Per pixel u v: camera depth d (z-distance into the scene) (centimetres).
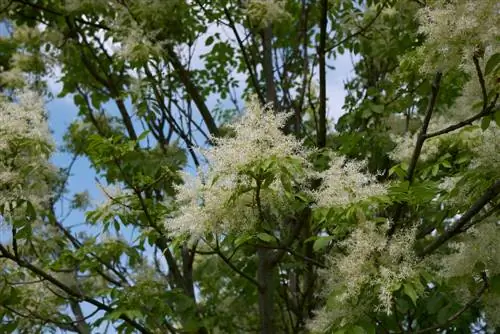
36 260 508
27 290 486
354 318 297
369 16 543
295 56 618
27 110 396
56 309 495
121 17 550
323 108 495
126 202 427
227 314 609
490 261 305
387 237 304
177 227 320
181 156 508
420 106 498
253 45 605
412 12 501
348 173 306
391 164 492
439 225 379
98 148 378
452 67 301
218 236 334
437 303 380
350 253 308
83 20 575
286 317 613
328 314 314
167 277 567
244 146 293
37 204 412
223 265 564
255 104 307
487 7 268
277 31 593
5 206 391
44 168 393
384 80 504
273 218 395
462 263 307
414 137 436
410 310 441
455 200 344
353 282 289
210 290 652
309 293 505
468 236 337
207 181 313
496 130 340
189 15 584
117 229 415
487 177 324
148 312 421
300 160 287
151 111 543
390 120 503
